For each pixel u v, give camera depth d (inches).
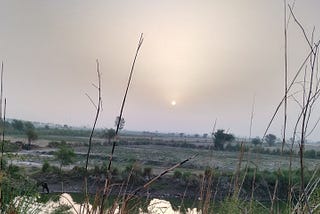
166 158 2461.9
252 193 113.4
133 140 4650.6
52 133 6545.3
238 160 123.3
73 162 1428.4
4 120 122.3
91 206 87.4
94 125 92.4
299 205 93.3
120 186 88.5
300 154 89.5
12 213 134.0
